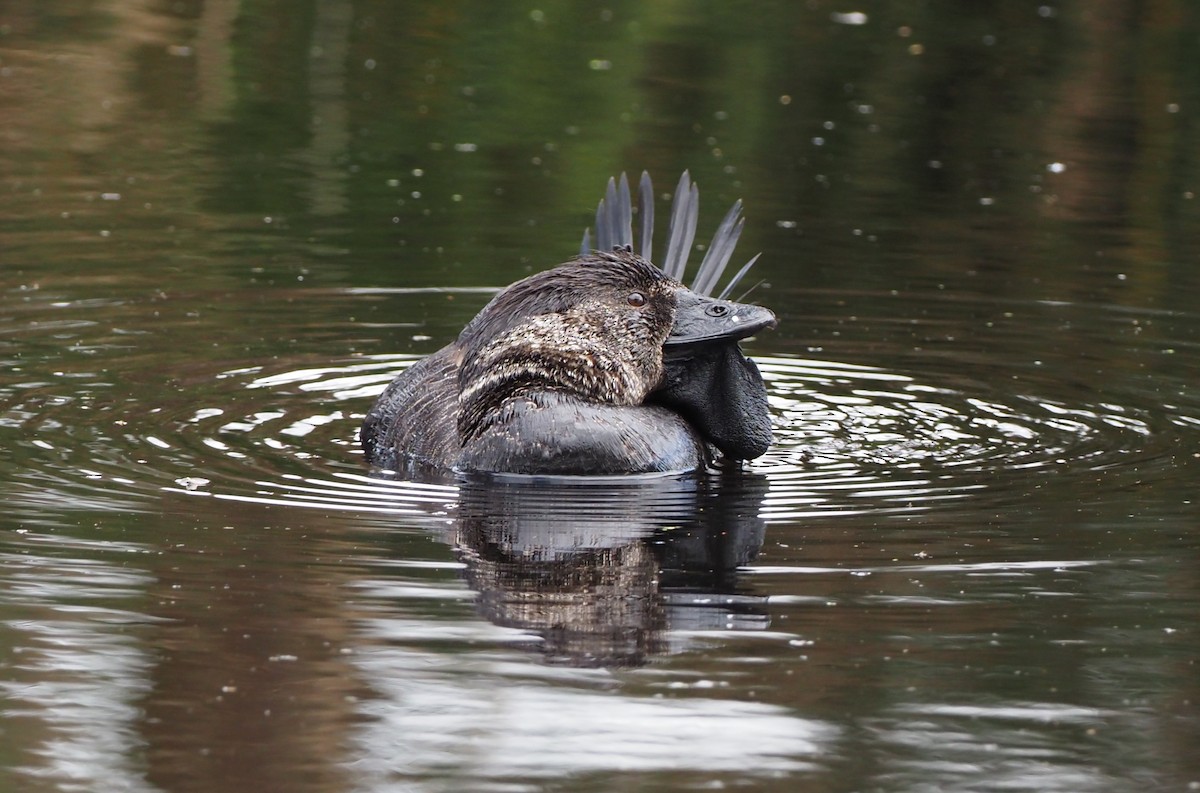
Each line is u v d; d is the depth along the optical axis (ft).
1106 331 50.19
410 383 40.42
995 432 40.96
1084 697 26.17
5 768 23.82
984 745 24.70
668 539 32.91
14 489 34.76
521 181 67.15
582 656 27.48
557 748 24.44
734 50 87.81
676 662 27.25
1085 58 86.22
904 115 77.51
